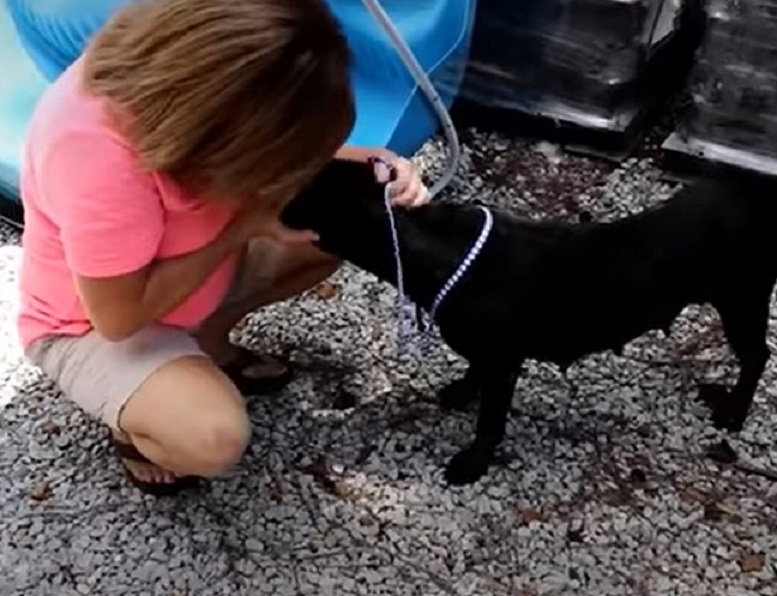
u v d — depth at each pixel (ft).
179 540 5.49
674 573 5.42
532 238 5.37
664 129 8.13
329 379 6.26
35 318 5.20
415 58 6.56
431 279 5.28
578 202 7.51
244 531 5.53
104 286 4.65
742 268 5.63
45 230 4.90
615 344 5.70
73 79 4.60
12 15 7.11
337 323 6.58
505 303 5.31
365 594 5.29
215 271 5.15
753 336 5.86
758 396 6.27
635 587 5.36
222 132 4.17
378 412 6.10
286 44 4.10
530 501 5.71
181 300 4.99
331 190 5.11
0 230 7.11
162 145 4.25
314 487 5.73
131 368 5.09
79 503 5.63
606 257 5.43
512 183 7.64
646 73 7.86
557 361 5.68
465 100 7.99
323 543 5.50
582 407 6.16
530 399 6.19
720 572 5.43
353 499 5.69
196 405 5.07
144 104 4.23
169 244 4.79
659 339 6.56
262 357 6.17
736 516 5.67
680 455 5.95
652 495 5.75
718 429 6.07
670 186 7.67
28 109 7.32
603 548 5.52
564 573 5.41
